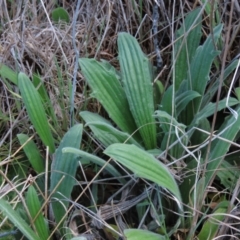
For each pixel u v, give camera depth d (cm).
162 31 76
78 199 64
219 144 58
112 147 51
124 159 51
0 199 55
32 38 77
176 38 68
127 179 64
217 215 58
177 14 76
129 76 61
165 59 75
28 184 65
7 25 81
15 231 59
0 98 75
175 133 59
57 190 60
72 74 75
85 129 69
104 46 78
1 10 81
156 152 61
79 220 63
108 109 62
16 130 73
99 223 60
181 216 58
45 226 58
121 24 78
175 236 60
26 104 61
